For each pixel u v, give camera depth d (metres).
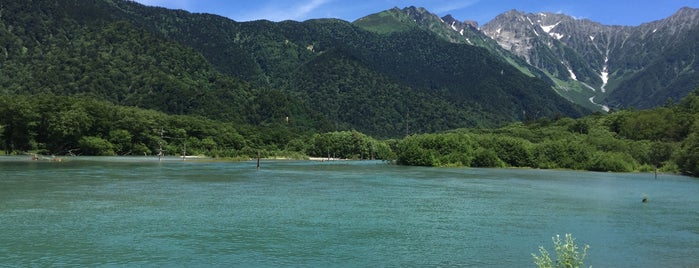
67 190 65.75
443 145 172.38
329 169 138.88
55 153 169.75
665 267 32.38
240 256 33.47
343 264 32.09
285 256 33.75
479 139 178.12
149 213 49.09
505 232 43.25
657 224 48.50
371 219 48.59
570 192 79.62
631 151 175.75
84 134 176.62
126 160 154.50
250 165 152.50
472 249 36.59
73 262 31.30
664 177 131.62
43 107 167.00
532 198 69.06
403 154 173.25
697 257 35.03
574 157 169.12
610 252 36.41
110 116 188.38
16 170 97.44
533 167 170.50
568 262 21.06
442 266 32.03
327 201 61.25
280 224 44.88
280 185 81.88
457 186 85.94
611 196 74.25
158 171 107.75
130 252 33.84
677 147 167.38
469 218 50.34
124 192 65.44
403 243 38.25
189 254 33.66
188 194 65.31
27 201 55.09
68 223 43.03
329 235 40.62
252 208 53.94
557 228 45.50
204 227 42.75
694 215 54.78
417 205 59.16
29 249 34.12
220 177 96.56
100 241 36.78
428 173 124.38
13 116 158.75
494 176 117.19
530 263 32.84
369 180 96.56
